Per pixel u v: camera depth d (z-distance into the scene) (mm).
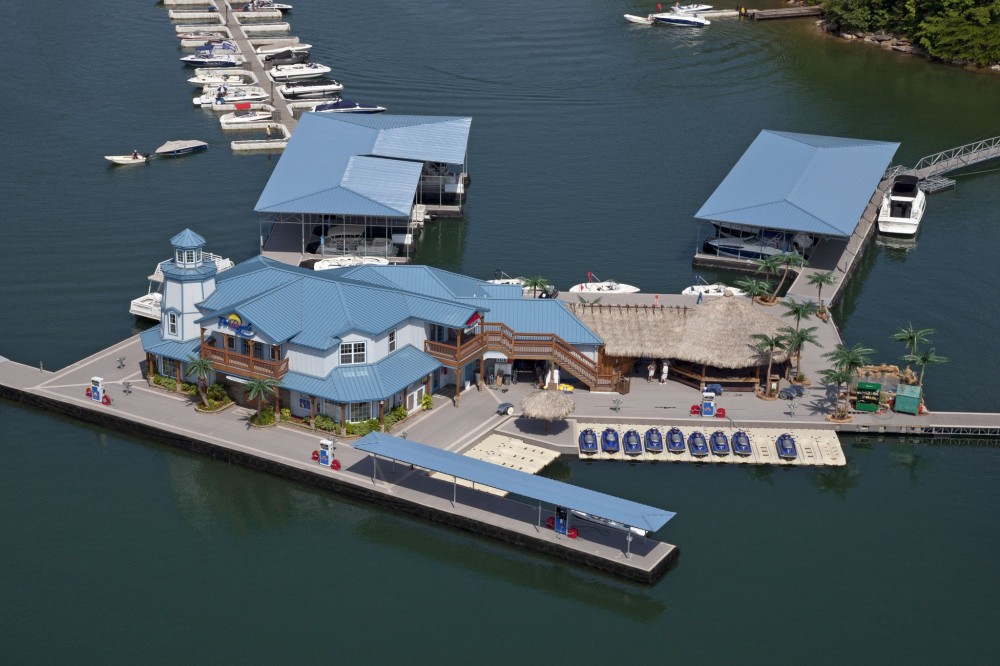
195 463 86562
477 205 132125
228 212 128500
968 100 173625
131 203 130500
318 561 77500
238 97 161625
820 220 115750
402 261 116750
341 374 86688
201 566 76688
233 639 70500
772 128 158625
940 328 108688
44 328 104000
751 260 117125
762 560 77750
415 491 81875
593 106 165625
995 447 90625
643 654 69938
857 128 160125
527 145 150500
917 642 71000
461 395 93000
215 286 92625
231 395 91688
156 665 68250
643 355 93125
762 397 93125
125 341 100875
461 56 186875
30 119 155375
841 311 111500
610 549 76438
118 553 77625
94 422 90625
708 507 82500
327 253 117562
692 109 165500
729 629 71875
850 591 75188
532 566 77312
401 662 69000
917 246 127438
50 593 73812
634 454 86500
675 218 129875
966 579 76562
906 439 90688
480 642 70812
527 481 77750
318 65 172875
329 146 128625
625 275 116062
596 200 134125
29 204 129375
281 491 84062
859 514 82688
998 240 129250
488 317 94000
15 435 89625
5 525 79812
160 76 174875
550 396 87125
